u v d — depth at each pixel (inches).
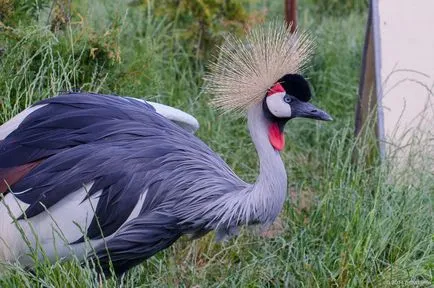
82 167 210.1
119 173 210.5
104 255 214.4
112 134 216.5
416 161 280.4
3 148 215.5
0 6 283.4
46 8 308.8
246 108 219.0
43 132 215.5
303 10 456.4
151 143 216.5
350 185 267.3
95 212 209.3
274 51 217.0
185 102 331.0
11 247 212.7
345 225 257.6
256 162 309.6
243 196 215.6
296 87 215.2
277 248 259.4
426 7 313.0
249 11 407.8
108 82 297.3
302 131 348.2
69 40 291.7
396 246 253.3
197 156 218.8
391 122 295.9
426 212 263.3
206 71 355.6
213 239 262.8
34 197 209.2
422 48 307.0
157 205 212.2
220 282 244.1
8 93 263.7
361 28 421.1
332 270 247.8
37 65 285.7
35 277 207.6
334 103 363.6
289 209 273.9
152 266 252.2
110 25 323.6
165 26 369.4
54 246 207.5
